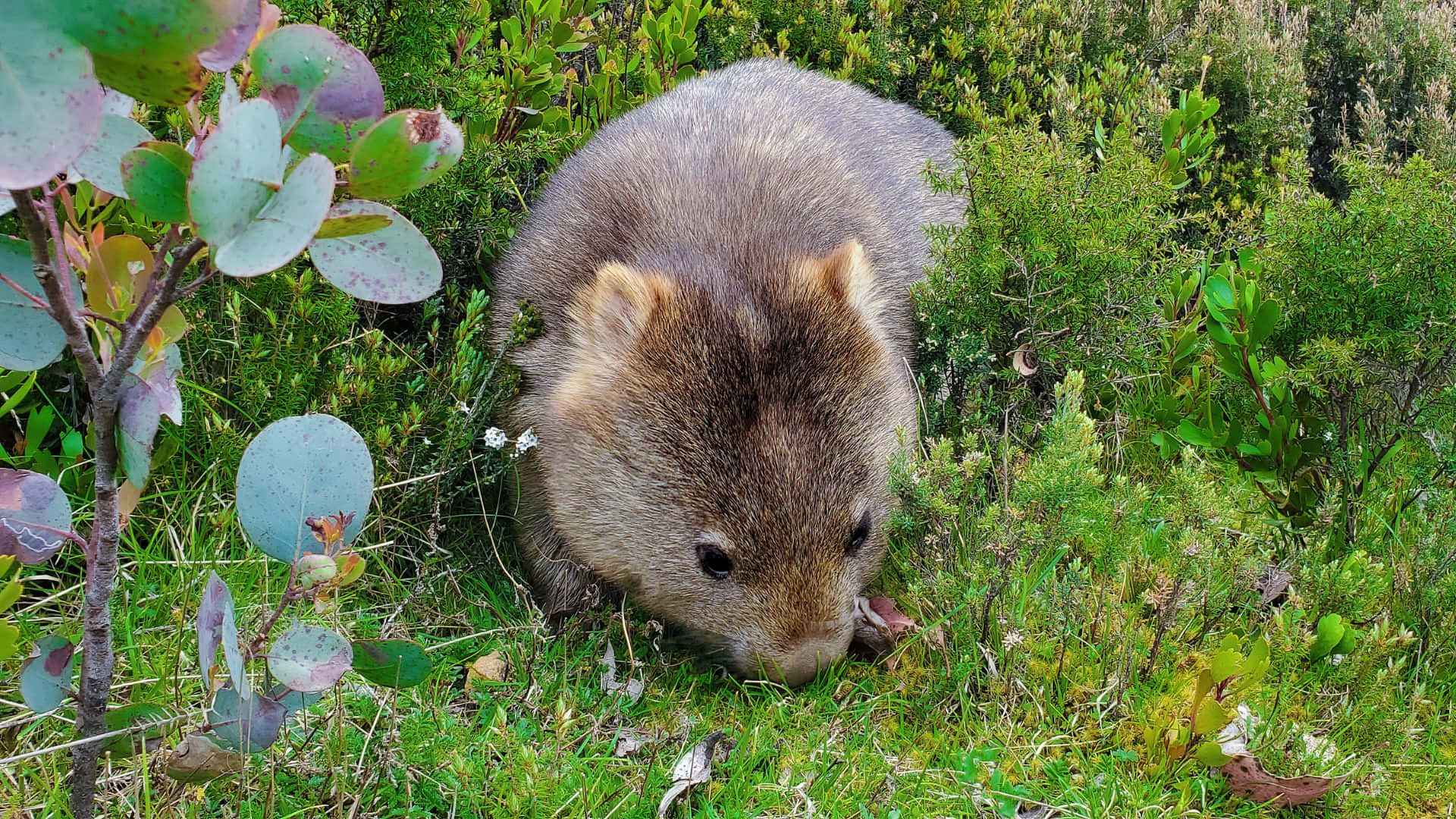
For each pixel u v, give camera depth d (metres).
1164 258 1.71
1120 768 1.44
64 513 1.26
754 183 1.62
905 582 1.56
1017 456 1.61
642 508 1.49
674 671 1.51
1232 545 1.57
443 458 1.54
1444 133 1.97
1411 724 1.46
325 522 1.28
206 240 1.11
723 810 1.40
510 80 1.76
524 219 1.71
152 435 1.22
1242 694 1.45
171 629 1.42
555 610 1.56
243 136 1.10
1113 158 1.66
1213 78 2.11
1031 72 2.05
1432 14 2.18
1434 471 1.61
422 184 1.19
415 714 1.40
